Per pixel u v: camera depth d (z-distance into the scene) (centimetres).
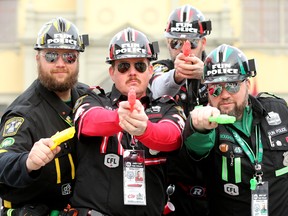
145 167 459
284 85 2484
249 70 477
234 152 483
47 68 490
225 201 489
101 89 475
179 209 537
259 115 492
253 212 477
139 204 451
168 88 544
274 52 2486
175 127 452
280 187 484
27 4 2420
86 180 455
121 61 465
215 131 485
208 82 475
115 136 459
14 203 487
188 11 568
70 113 501
